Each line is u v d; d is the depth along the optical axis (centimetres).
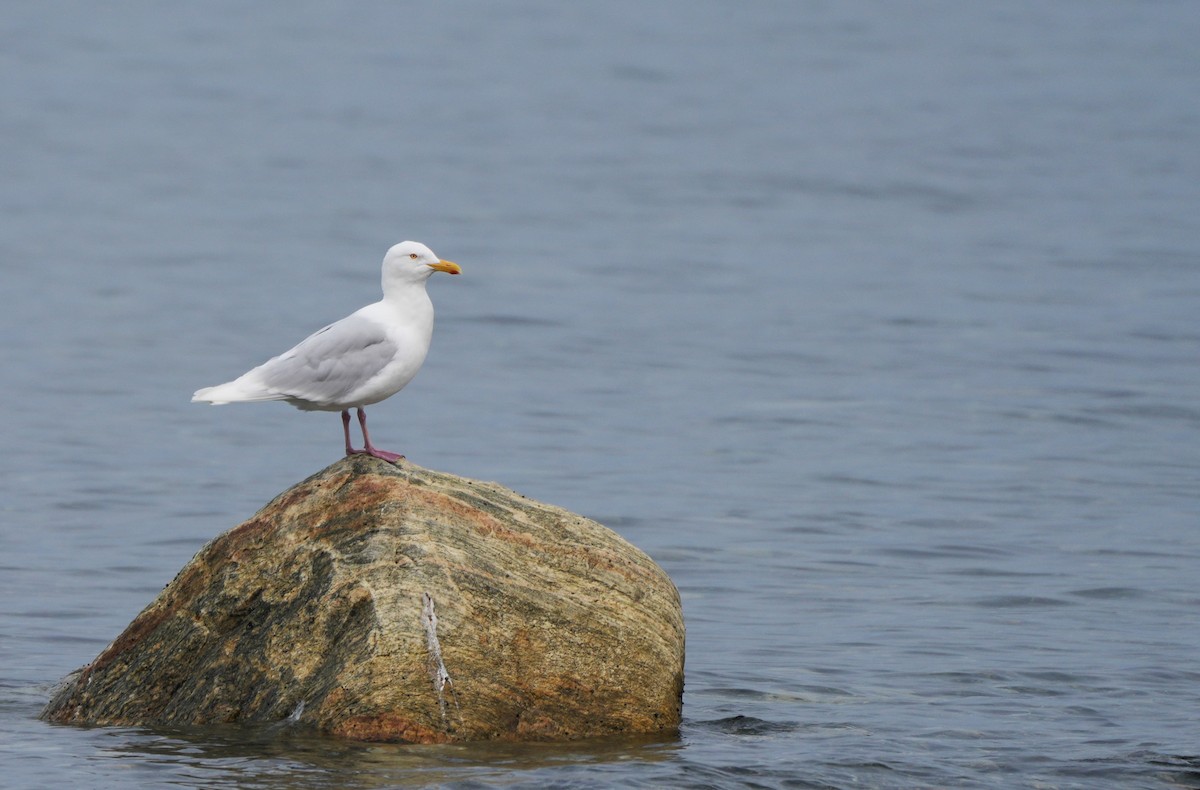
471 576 977
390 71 7969
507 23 9512
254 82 7575
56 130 6169
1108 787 927
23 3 9700
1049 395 2545
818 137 6134
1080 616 1423
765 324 3189
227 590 1007
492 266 3875
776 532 1762
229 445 2200
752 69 7906
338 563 980
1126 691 1166
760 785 902
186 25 9269
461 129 6431
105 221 4491
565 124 6512
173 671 1010
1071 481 2022
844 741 1011
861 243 4216
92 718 1020
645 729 996
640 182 5247
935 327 3141
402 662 942
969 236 4291
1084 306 3331
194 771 891
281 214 4684
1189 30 8919
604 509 1858
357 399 1038
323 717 941
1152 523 1812
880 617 1416
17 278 3631
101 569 1552
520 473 2042
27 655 1244
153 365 2777
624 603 1011
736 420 2384
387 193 5062
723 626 1379
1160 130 6147
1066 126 6262
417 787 859
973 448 2209
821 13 9794
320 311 3338
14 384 2586
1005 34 8850
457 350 2936
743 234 4362
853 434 2295
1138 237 4194
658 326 3167
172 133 6244
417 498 1002
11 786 872
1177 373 2697
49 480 1964
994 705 1124
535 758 920
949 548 1697
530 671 973
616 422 2367
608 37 8988
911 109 6762
